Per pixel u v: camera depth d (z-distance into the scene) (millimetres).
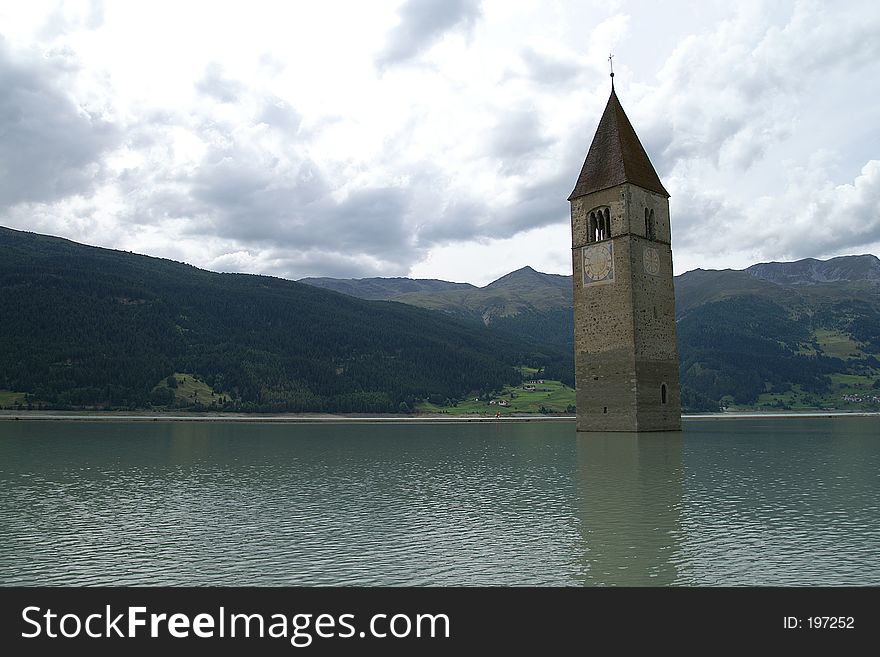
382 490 35406
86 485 37562
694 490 34562
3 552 22141
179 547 22688
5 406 174875
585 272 85438
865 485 36281
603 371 83062
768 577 19109
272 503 31188
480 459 52562
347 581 19156
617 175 83000
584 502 30953
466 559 21016
